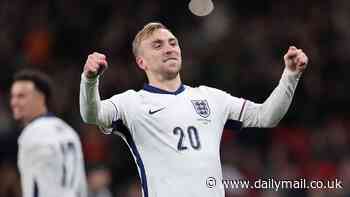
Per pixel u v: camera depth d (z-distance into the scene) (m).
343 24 58.66
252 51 54.88
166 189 19.00
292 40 55.84
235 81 51.69
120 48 55.47
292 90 19.89
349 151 48.53
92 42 57.16
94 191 39.44
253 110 20.25
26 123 25.48
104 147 46.84
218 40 56.06
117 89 51.09
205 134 19.58
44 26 57.94
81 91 18.92
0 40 56.34
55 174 24.06
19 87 25.23
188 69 52.50
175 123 19.42
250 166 44.44
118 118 19.55
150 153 19.36
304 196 40.00
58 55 56.94
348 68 55.38
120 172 46.41
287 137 48.78
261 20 58.25
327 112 52.38
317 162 46.97
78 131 48.62
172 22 57.66
